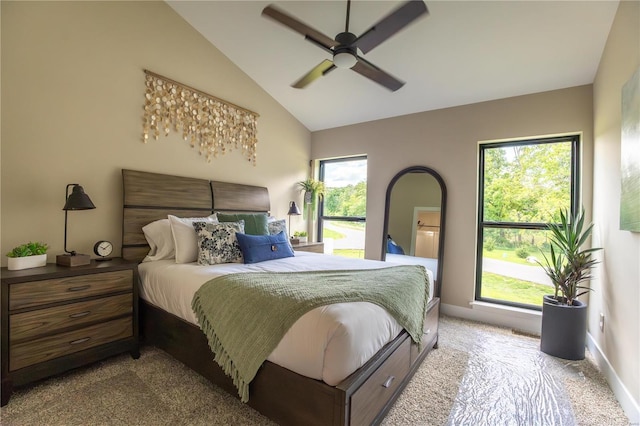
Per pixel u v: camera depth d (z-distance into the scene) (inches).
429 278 96.6
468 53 107.4
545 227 122.3
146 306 91.1
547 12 87.4
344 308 55.1
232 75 137.7
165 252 102.1
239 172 142.5
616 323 78.1
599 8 83.3
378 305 62.2
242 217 116.8
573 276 97.7
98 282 81.1
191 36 121.8
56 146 88.9
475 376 82.0
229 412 64.3
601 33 90.0
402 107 146.3
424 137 145.4
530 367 88.0
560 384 79.5
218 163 133.2
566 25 90.0
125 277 86.7
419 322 79.4
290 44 120.8
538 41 97.3
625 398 69.1
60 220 90.4
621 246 76.8
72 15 91.3
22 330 68.4
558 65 105.0
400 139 152.6
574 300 101.7
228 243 99.0
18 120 82.1
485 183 135.6
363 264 99.0
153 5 110.2
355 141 168.4
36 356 70.4
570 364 90.6
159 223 105.2
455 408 68.1
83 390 71.5
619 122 80.0
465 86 124.1
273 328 56.4
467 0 87.9
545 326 98.3
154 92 110.9
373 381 55.5
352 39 78.2
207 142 128.3
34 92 84.6
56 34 88.2
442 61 113.3
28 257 77.2
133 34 105.0
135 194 104.0
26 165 83.7
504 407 69.1
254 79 147.7
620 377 73.4
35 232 85.8
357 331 52.7
